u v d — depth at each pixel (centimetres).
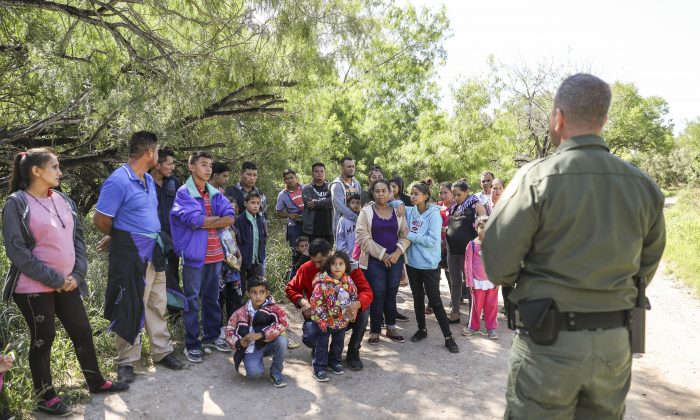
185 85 666
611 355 207
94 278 566
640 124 4231
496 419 380
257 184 959
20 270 342
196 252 461
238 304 556
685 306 702
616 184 210
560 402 210
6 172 761
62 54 633
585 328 206
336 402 402
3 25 667
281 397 407
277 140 912
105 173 879
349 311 448
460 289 617
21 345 401
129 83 661
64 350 423
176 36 740
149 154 422
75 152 788
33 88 682
